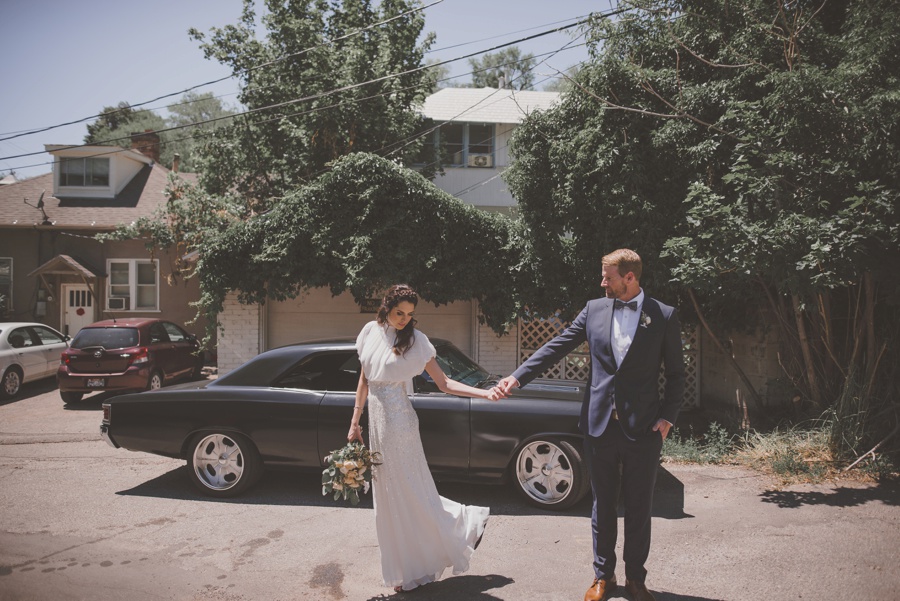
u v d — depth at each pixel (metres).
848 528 4.56
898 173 5.86
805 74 6.20
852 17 7.10
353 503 3.60
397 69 15.12
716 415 9.08
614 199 7.52
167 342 12.08
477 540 3.79
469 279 9.71
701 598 3.52
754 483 5.71
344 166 9.56
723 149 7.16
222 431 5.50
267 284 10.33
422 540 3.60
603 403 3.36
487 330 10.78
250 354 11.11
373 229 9.55
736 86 7.19
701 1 7.43
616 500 3.44
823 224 5.63
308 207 9.73
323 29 16.34
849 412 6.35
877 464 5.86
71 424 9.27
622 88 7.66
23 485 6.05
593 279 8.50
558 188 8.05
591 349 3.48
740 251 5.73
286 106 15.07
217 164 15.74
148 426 5.67
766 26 6.89
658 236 7.46
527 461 5.22
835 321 7.78
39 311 17.50
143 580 3.88
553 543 4.41
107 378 10.65
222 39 15.64
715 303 8.32
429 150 17.98
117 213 17.98
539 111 8.30
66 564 4.14
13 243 17.66
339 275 9.95
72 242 17.61
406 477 3.56
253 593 3.69
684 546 4.27
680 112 7.35
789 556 4.08
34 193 18.77
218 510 5.23
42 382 13.45
